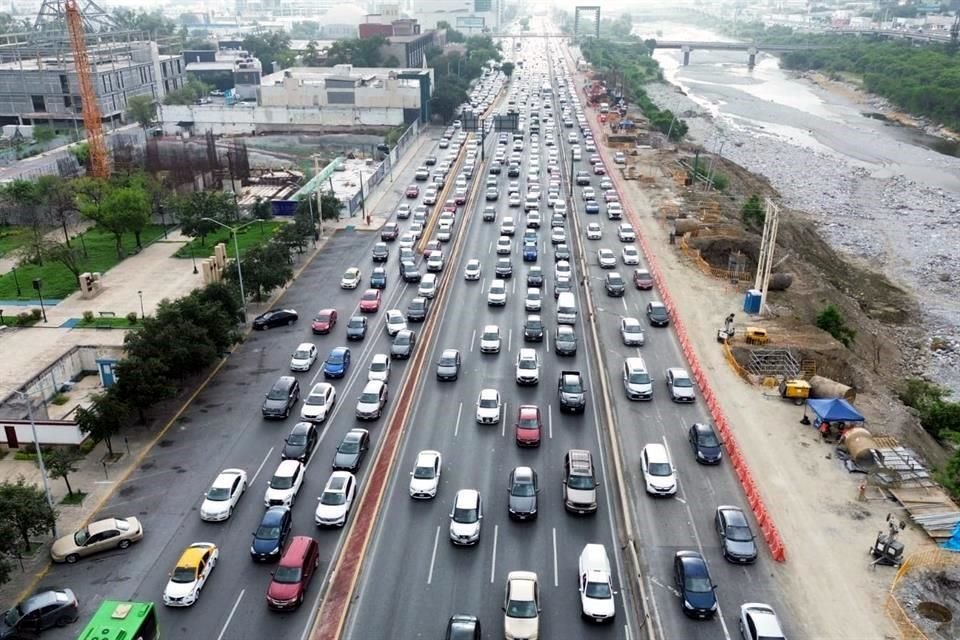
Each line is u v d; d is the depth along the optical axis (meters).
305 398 65.06
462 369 70.06
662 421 61.34
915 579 44.09
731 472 54.50
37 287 83.94
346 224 115.62
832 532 47.91
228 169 135.75
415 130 182.25
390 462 55.59
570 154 161.25
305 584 42.78
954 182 165.12
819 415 58.88
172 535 48.22
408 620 40.97
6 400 61.28
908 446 60.97
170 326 62.91
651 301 86.00
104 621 36.47
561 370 70.06
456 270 95.69
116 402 56.03
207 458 56.47
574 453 53.28
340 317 82.06
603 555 43.59
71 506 50.94
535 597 40.53
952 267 118.62
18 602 42.06
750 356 72.38
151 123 186.75
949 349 94.56
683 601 41.38
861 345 88.50
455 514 47.56
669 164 154.25
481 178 141.25
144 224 103.88
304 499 51.50
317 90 185.50
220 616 41.25
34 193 113.50
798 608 41.81
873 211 144.12
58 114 184.25
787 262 105.19
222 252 92.75
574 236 108.81
